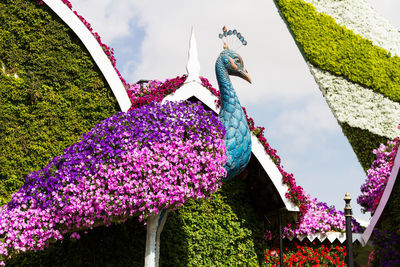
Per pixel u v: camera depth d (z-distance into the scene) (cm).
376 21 1761
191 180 725
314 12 1727
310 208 1177
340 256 1142
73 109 1042
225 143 795
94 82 1067
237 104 834
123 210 700
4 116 988
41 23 1067
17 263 871
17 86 1018
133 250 945
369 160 1614
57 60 1059
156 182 701
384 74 1672
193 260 999
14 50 1038
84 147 736
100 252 921
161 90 1034
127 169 700
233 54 870
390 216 985
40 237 702
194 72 1067
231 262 1047
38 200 714
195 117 760
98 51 1075
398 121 1628
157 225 739
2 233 695
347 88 1662
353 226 1173
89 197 692
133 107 1033
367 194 1291
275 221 1123
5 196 944
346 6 1753
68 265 895
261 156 1045
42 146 997
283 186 1049
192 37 1095
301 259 1127
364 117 1633
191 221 1027
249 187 1123
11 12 1056
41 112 1015
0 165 956
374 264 994
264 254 1108
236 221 1087
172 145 722
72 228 722
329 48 1688
